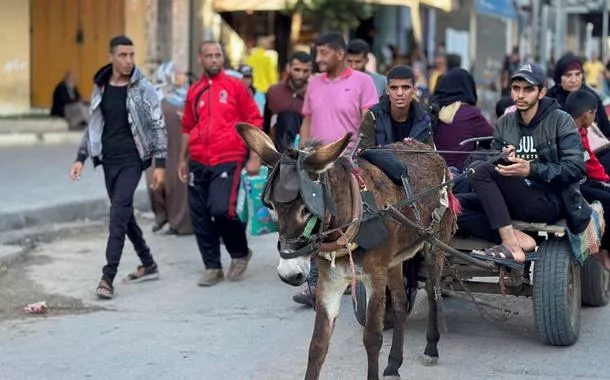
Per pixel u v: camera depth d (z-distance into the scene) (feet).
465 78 25.43
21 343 23.12
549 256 21.91
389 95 22.97
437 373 20.72
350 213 17.34
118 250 27.53
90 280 29.63
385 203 18.71
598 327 24.50
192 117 29.22
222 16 67.62
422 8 81.35
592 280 25.90
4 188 41.34
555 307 21.75
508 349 22.50
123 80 27.81
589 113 24.45
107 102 27.66
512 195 21.97
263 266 31.83
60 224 37.42
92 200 39.60
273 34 69.31
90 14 64.18
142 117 27.76
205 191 28.76
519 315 25.49
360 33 76.28
